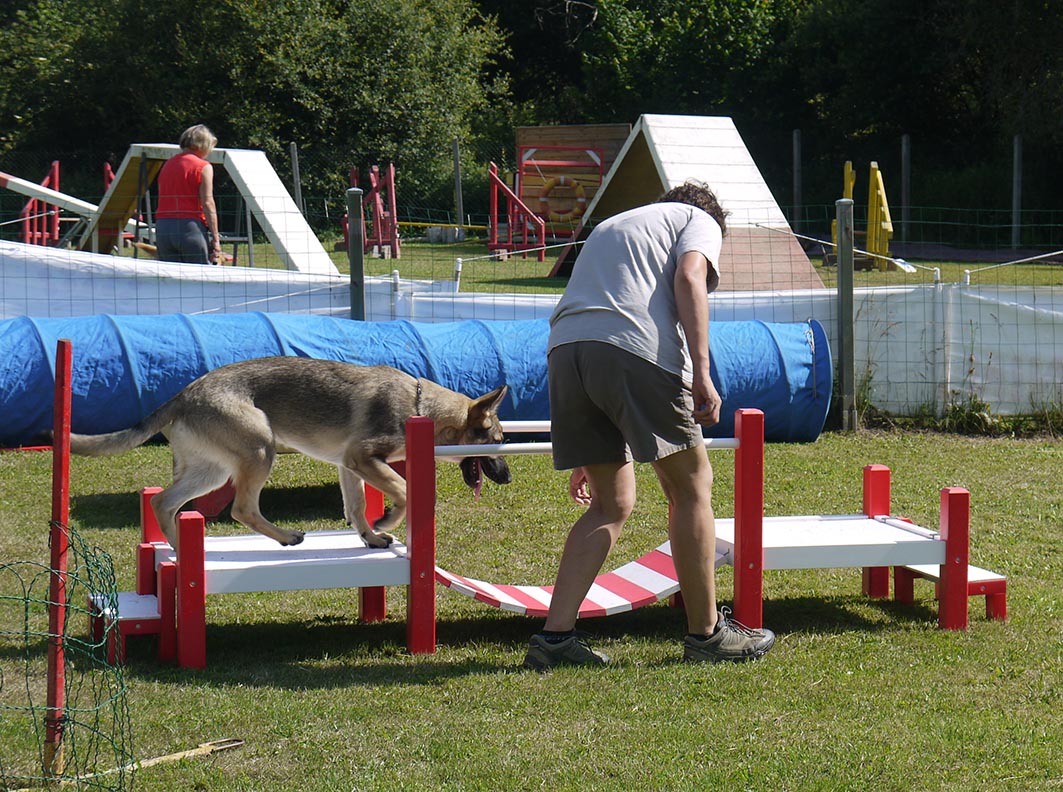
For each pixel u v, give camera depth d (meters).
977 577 5.03
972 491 7.55
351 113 29.00
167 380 8.01
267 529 5.18
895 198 28.47
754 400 8.96
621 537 6.44
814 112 32.09
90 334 8.15
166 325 8.27
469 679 4.24
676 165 13.44
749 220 12.87
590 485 4.45
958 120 30.56
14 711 3.83
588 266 4.27
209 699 3.97
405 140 29.64
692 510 4.37
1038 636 4.80
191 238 10.76
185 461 5.19
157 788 3.29
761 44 31.91
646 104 33.12
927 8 29.08
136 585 5.19
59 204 17.39
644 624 5.10
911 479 7.89
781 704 3.99
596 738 3.68
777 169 32.16
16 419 7.93
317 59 28.44
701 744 3.64
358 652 4.59
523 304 10.05
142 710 3.87
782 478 7.88
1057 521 6.82
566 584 4.38
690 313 4.04
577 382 4.20
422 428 4.52
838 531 5.16
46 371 7.95
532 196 25.06
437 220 29.80
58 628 3.35
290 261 13.31
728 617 4.96
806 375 9.12
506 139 35.00
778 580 5.78
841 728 3.77
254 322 8.40
